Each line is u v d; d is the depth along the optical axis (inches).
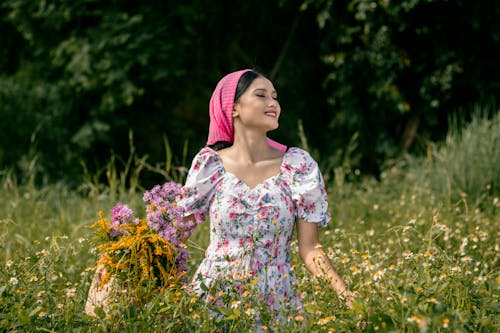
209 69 370.3
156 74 338.3
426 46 340.2
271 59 385.4
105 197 235.5
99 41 334.0
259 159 119.3
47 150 354.3
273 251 111.2
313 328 97.4
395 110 350.0
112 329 100.4
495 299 101.9
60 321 102.3
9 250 157.4
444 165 250.8
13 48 382.3
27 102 355.6
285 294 111.0
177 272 112.7
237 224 113.4
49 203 256.5
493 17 322.3
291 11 377.1
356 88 355.3
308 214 115.8
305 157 118.6
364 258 112.5
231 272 107.8
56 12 343.9
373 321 93.4
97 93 354.6
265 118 117.7
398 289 98.8
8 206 227.3
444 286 100.3
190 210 118.6
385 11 331.9
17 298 106.8
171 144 367.2
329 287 109.0
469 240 151.7
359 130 358.6
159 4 347.3
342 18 351.3
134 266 108.8
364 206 230.1
